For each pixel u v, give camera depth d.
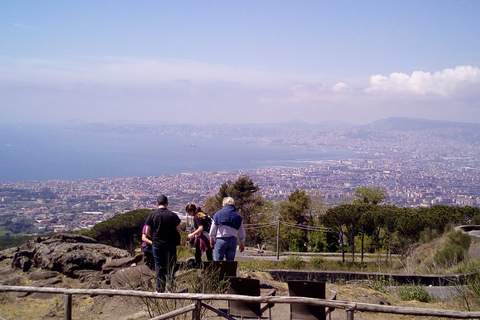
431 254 17.00
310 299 4.38
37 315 6.51
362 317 6.86
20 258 9.25
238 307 5.68
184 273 7.14
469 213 23.75
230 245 7.38
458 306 7.47
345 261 22.28
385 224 21.33
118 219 19.02
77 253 8.98
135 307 6.53
